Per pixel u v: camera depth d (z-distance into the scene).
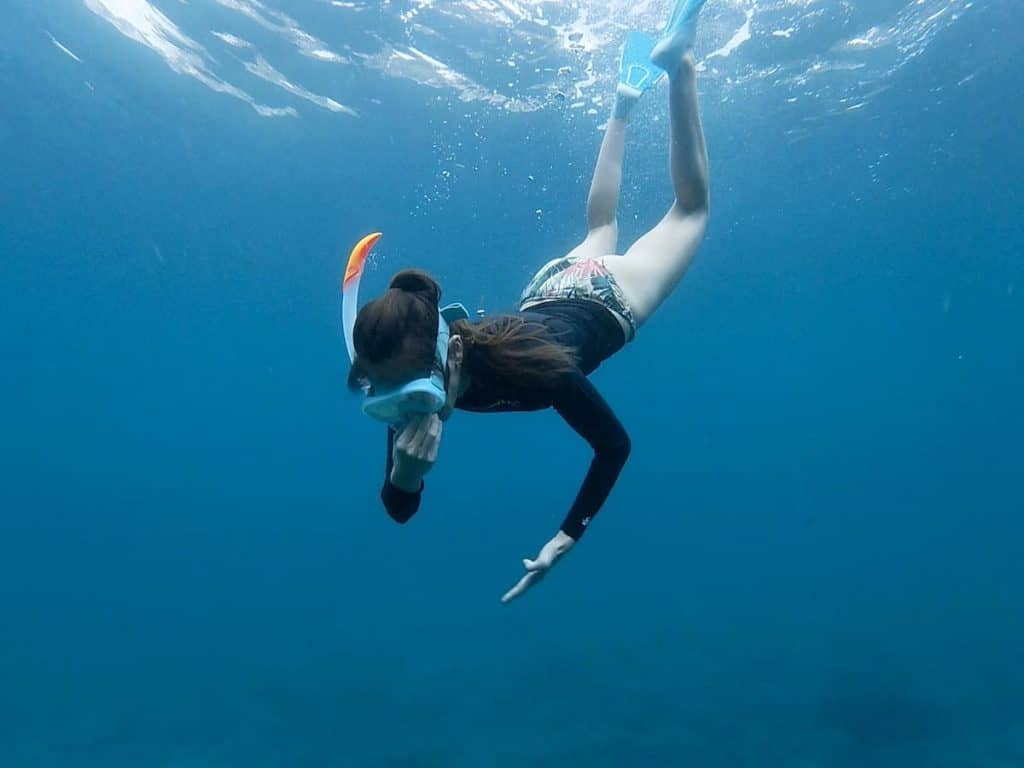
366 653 18.70
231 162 19.50
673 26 3.52
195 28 14.16
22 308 40.72
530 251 22.53
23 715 14.70
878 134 17.53
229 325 41.47
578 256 3.48
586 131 15.47
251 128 17.67
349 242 24.02
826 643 16.88
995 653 15.37
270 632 22.48
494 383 2.45
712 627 19.44
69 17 14.31
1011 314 45.75
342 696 14.90
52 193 22.64
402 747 11.76
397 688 15.16
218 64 15.25
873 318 42.97
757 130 16.73
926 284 34.66
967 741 10.95
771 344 50.38
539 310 3.03
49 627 25.12
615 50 13.12
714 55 13.84
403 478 2.29
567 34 13.01
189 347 51.50
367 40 14.02
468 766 10.85
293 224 23.23
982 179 20.83
